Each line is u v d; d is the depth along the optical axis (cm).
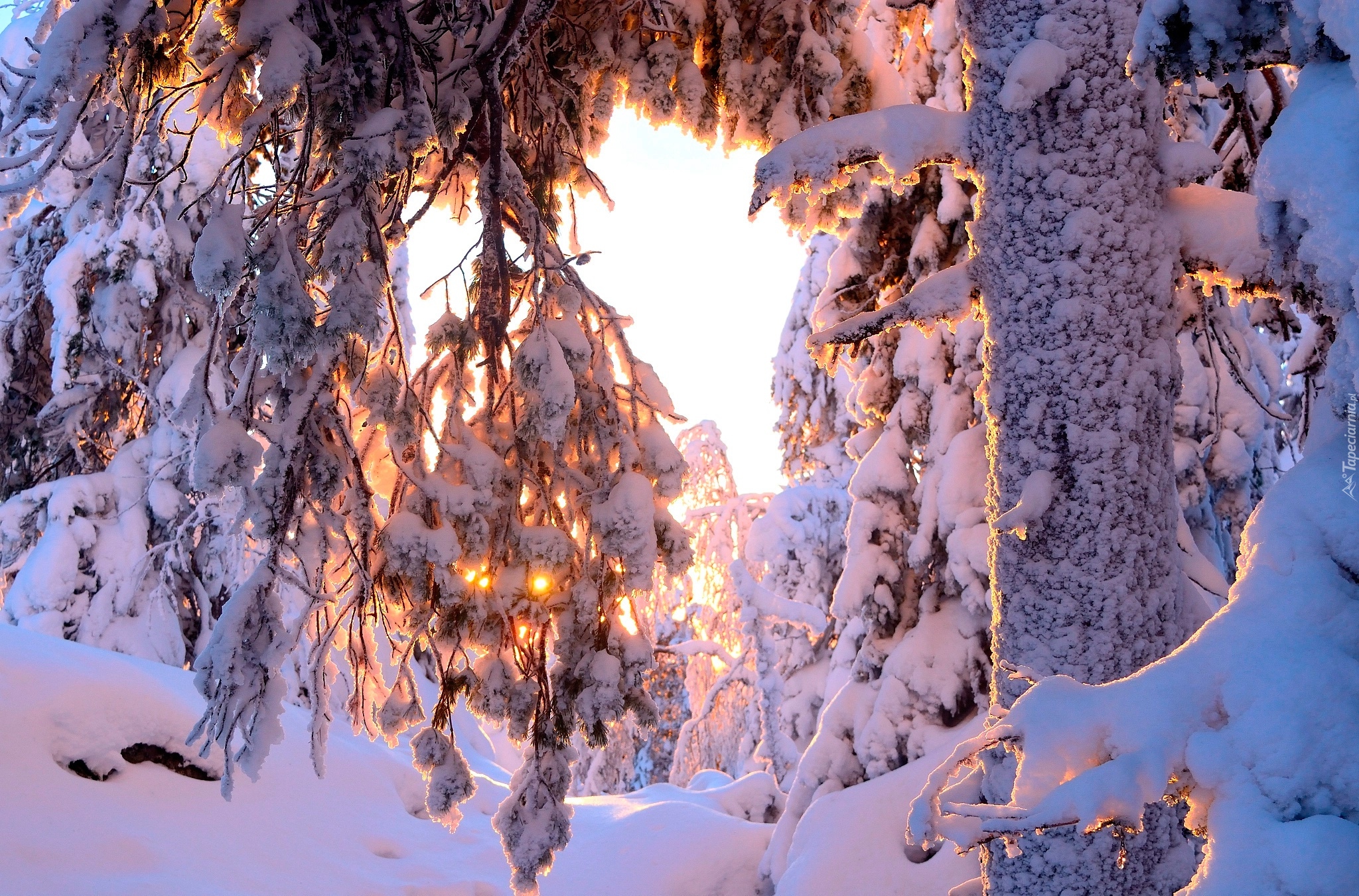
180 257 946
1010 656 373
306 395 400
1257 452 782
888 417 789
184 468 970
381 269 397
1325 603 172
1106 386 359
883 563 750
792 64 534
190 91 410
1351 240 159
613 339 505
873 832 640
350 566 464
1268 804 156
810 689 1102
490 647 468
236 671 382
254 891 553
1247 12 200
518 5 421
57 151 353
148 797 585
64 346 939
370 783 750
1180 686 177
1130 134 364
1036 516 359
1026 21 371
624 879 786
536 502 479
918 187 756
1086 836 343
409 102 396
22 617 888
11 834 496
